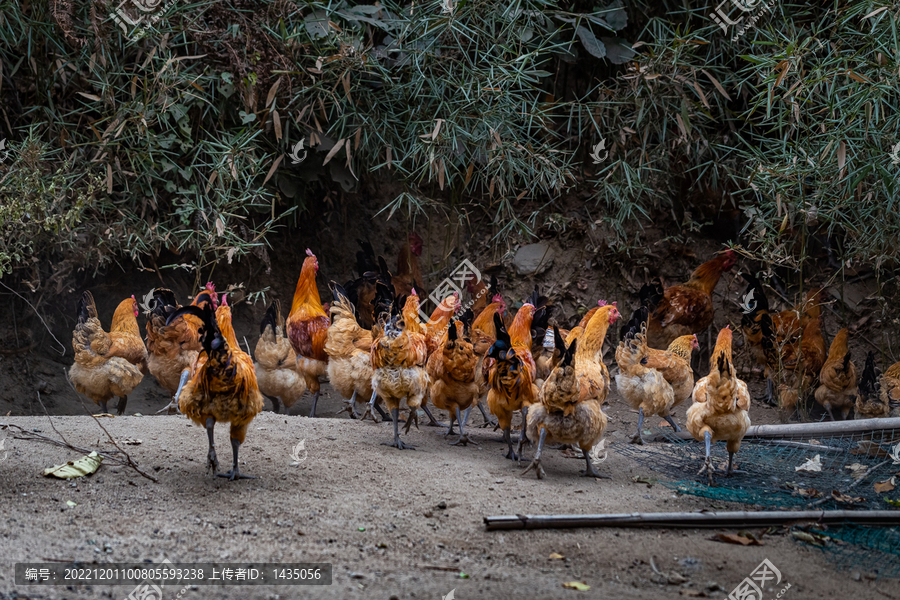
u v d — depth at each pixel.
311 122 8.76
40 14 7.43
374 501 4.38
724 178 9.64
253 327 9.47
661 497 4.87
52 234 7.55
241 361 4.60
